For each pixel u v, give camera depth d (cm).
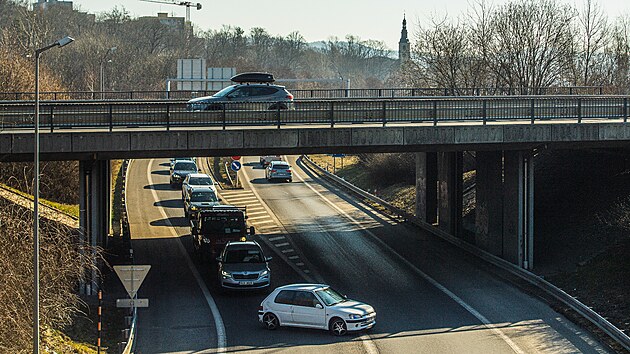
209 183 4794
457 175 3938
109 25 16175
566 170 4238
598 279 2995
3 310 1984
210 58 16638
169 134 2888
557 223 3766
